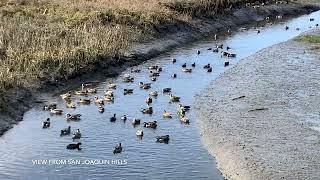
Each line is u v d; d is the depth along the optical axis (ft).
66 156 116.26
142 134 127.54
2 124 132.67
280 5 311.47
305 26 273.95
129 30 213.46
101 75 176.45
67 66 171.22
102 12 219.41
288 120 136.87
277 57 201.26
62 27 199.41
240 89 162.50
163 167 112.27
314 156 115.75
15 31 185.68
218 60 199.21
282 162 113.09
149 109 142.72
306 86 165.58
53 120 137.18
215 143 123.95
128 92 159.02
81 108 146.00
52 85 160.97
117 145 119.55
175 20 237.45
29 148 120.06
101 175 108.37
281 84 167.32
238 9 284.00
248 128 131.75
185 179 107.24
